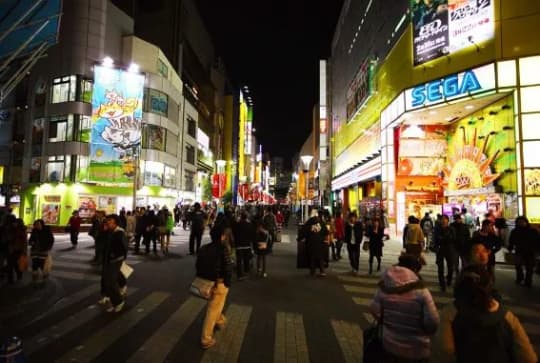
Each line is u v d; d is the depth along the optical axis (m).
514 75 16.80
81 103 31.38
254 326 6.63
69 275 10.96
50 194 31.30
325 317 7.23
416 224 10.77
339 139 49.41
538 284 10.68
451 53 19.23
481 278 2.83
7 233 9.64
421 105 20.69
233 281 10.62
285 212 39.72
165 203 37.53
